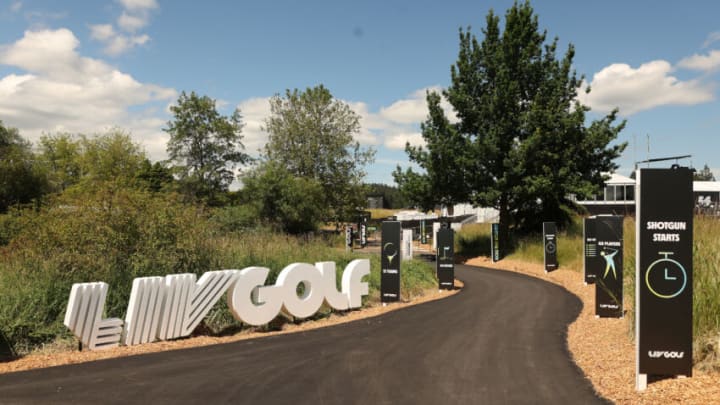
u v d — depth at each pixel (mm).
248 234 18312
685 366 6270
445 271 18562
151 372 7281
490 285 19672
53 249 11109
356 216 48062
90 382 6770
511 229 34062
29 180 43094
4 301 8719
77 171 59500
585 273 18906
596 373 7195
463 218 56562
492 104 29328
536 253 27578
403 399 6164
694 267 7691
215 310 11195
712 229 11203
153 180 44312
